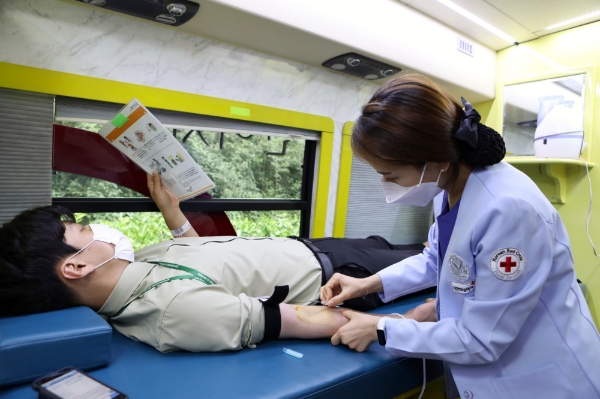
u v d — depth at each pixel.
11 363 0.97
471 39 2.88
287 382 1.08
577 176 2.73
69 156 1.76
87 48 1.70
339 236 2.67
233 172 2.28
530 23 2.67
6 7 1.52
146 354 1.22
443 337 1.07
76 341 1.06
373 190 2.85
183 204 2.06
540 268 0.98
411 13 2.41
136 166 1.93
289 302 1.62
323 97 2.50
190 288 1.25
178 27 1.87
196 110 1.98
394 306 1.84
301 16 1.89
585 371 1.02
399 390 1.31
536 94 2.88
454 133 1.01
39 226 1.24
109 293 1.32
